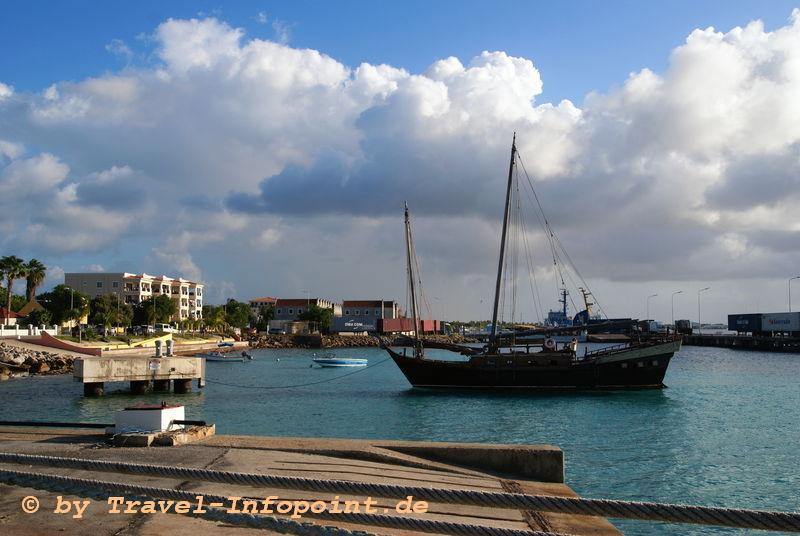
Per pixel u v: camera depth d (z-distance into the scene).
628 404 44.34
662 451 26.44
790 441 28.86
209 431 15.08
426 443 14.30
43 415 39.38
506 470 13.62
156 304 130.38
